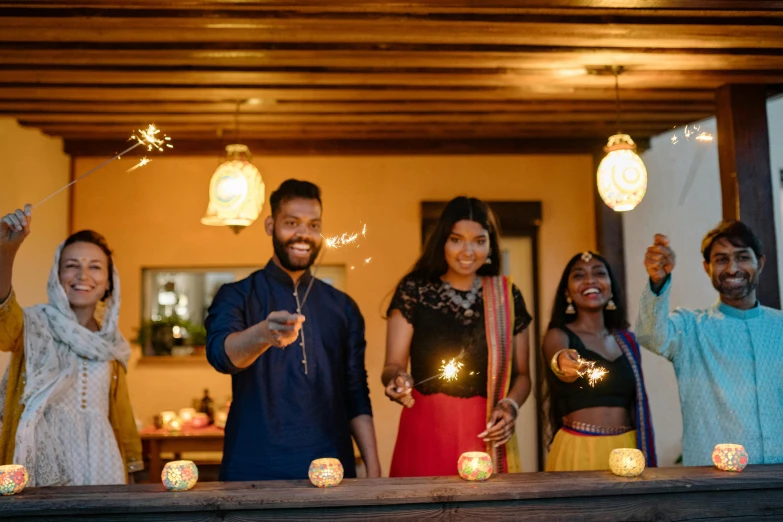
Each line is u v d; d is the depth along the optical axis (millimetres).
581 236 5270
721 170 3662
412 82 3502
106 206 5219
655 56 3172
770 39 3020
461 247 2625
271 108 4004
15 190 4215
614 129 4691
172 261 5242
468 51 3098
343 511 1791
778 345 2533
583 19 2842
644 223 5133
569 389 2746
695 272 5121
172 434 4402
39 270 4551
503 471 2564
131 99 3799
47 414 2381
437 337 2654
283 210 2426
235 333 2154
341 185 5277
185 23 2797
